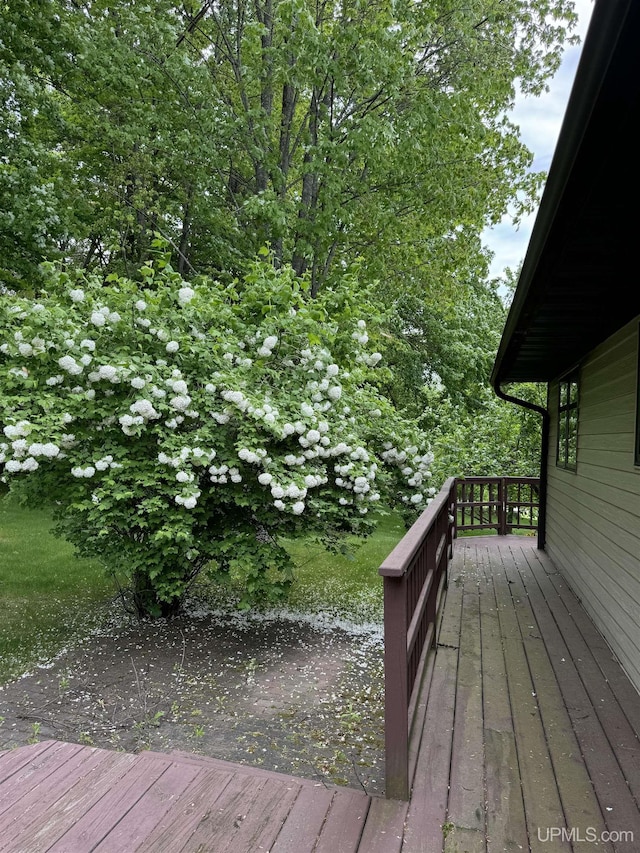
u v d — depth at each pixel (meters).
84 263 12.43
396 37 7.43
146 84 8.66
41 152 8.97
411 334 15.13
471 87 8.88
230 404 4.24
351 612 5.45
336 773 2.75
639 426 3.36
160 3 8.85
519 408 10.54
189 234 10.45
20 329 3.96
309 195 9.08
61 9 8.55
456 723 2.70
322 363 4.70
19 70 8.05
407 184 8.91
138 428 4.01
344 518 4.91
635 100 1.46
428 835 1.88
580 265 2.61
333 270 9.07
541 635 3.98
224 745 3.08
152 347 4.42
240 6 9.09
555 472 6.62
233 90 9.34
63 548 7.10
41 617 5.12
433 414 11.00
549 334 4.22
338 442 4.67
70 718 3.45
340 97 8.80
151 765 2.31
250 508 4.77
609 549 3.93
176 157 8.51
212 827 1.92
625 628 3.43
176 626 5.03
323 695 3.73
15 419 3.69
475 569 6.04
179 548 4.39
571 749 2.47
